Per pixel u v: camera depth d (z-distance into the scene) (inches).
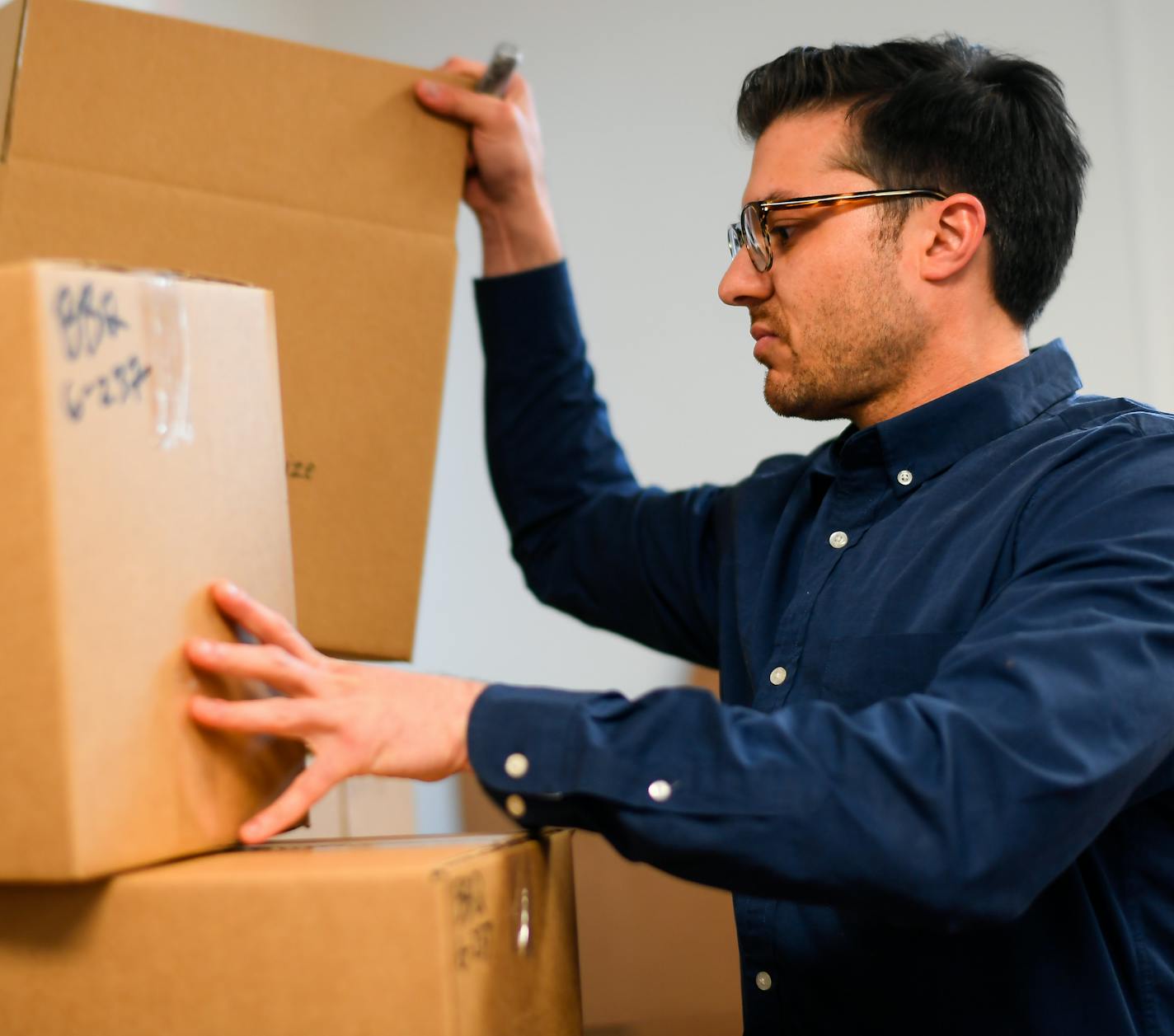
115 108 38.7
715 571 49.6
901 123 42.4
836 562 41.9
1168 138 89.5
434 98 43.3
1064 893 34.7
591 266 94.4
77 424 25.2
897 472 42.1
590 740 29.3
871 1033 36.0
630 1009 66.6
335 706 28.9
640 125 94.6
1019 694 29.5
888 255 42.4
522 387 53.6
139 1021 26.1
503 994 27.8
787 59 45.4
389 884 25.3
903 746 28.7
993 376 42.3
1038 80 44.8
